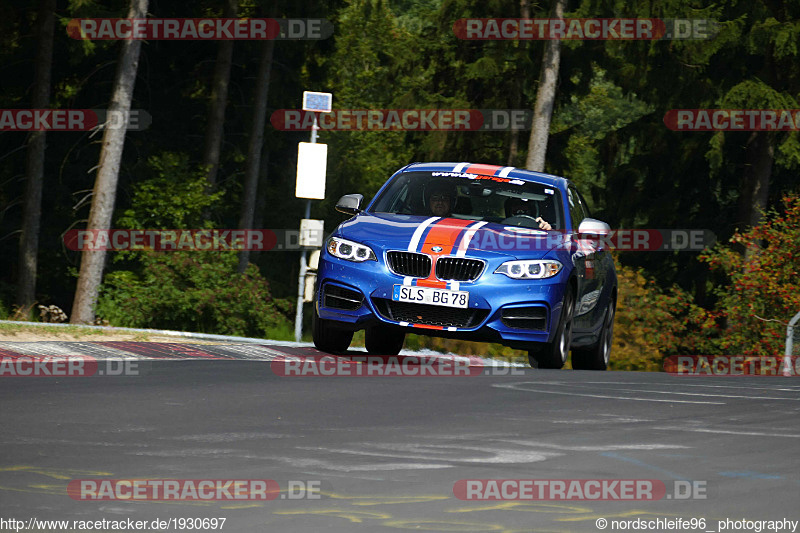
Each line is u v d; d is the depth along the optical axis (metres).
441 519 15.36
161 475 17.97
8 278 133.50
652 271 131.62
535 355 39.31
